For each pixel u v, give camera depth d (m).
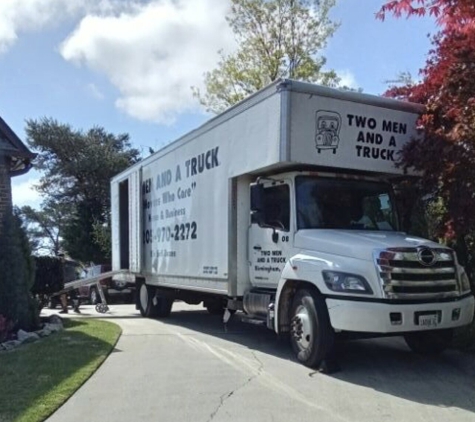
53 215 54.22
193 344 9.79
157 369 7.74
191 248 11.17
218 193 9.93
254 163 8.70
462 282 7.55
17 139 12.32
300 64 24.44
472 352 8.48
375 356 8.46
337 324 7.06
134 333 11.22
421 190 8.95
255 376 7.27
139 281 15.05
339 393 6.43
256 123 8.67
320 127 8.09
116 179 16.95
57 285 14.29
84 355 8.57
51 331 11.26
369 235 7.86
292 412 5.75
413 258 7.07
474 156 7.64
